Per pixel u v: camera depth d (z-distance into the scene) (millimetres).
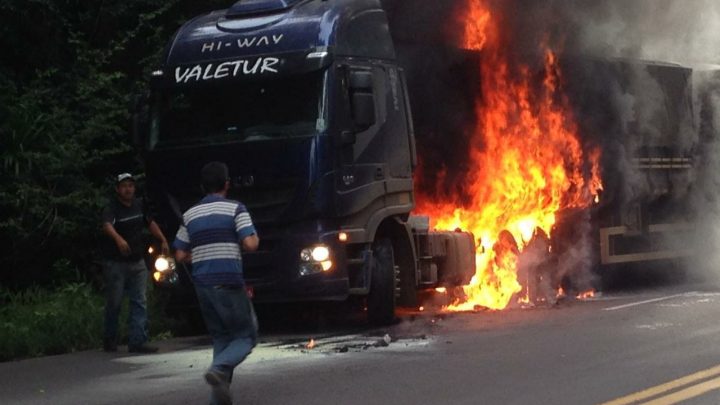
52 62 21141
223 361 10828
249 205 16031
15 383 13047
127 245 15094
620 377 12094
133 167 21266
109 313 15383
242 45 16547
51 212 19375
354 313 19438
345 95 16203
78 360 14766
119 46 21047
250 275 16016
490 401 11086
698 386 11547
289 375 12789
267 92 16250
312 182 15812
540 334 15484
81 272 20203
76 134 20094
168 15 22484
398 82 17578
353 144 16359
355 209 16281
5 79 20172
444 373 12648
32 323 16156
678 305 18531
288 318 19094
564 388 11602
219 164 11469
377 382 12211
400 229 17609
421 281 18234
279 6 16953
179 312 17234
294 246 15867
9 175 19219
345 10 16641
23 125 19328
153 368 13867
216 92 16484
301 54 16109
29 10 20750
